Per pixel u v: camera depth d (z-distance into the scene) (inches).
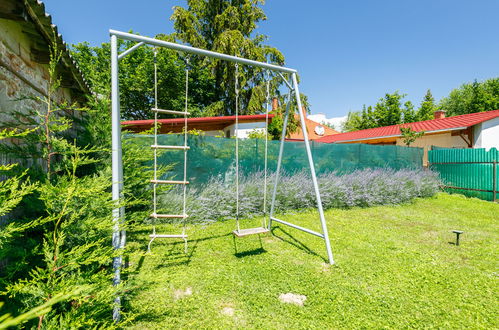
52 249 66.6
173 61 681.6
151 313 82.0
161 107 733.9
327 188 246.2
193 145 218.4
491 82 981.2
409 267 117.6
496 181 300.2
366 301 90.0
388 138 503.2
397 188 280.7
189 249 138.3
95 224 81.3
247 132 495.5
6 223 81.4
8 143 92.5
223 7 727.7
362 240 155.6
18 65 98.9
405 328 76.5
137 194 179.5
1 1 77.7
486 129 378.3
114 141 94.1
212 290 96.3
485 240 156.9
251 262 121.7
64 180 74.4
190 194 205.2
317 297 92.0
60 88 151.8
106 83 185.0
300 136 819.4
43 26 92.2
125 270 79.6
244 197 212.8
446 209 250.7
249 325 77.1
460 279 106.7
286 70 137.6
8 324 27.5
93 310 62.4
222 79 735.7
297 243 149.6
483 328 76.4
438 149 375.6
